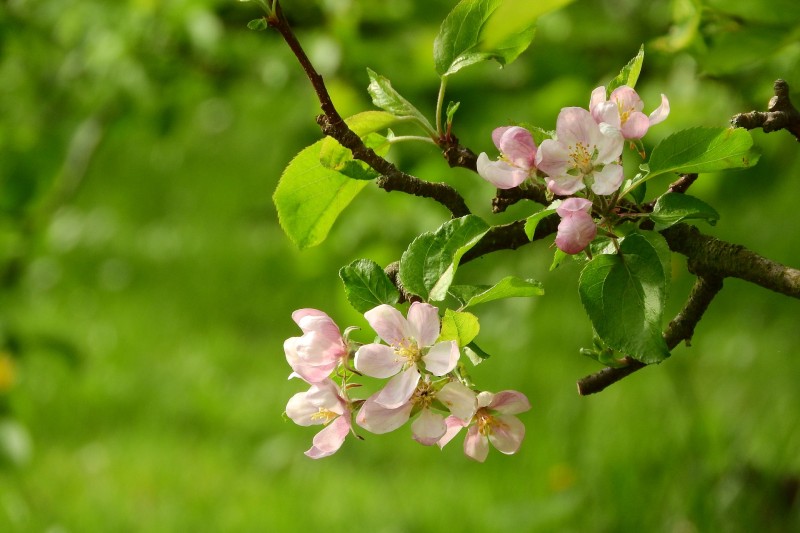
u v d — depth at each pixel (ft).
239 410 30.99
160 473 27.12
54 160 19.49
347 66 17.60
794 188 22.00
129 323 38.29
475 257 7.48
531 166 6.81
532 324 26.84
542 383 27.30
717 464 19.21
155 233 46.88
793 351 22.22
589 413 21.75
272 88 20.12
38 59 20.34
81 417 30.73
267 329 38.14
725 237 24.95
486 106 17.72
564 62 17.79
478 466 24.89
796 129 7.71
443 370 6.34
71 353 19.42
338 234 19.75
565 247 6.29
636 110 6.97
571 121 6.53
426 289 6.88
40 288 35.73
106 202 50.70
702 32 10.13
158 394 32.17
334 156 7.43
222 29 18.69
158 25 18.93
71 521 24.47
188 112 21.50
